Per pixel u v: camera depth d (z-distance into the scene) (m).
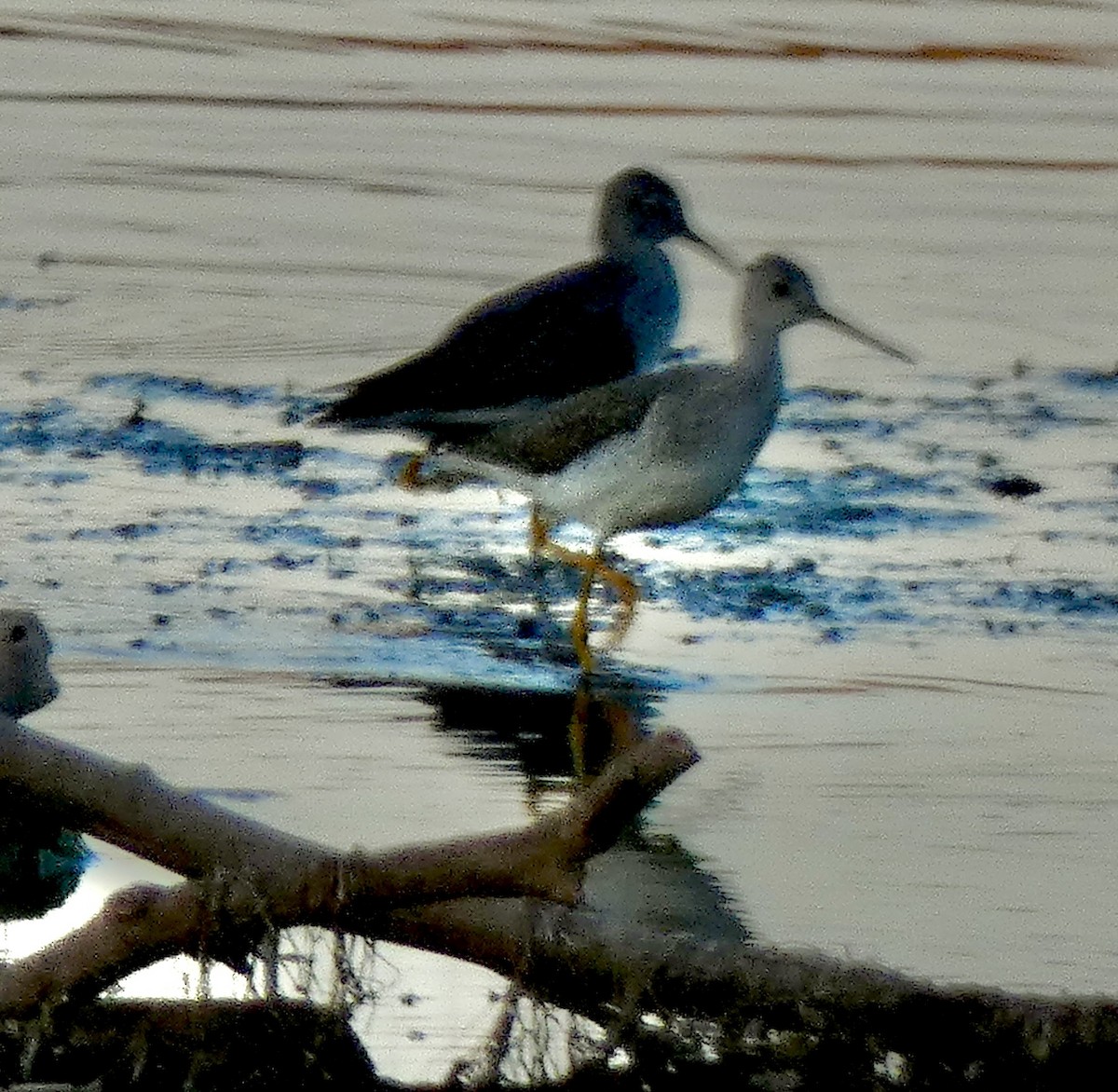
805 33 23.48
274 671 10.92
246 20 23.73
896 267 17.91
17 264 17.70
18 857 8.62
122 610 11.66
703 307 17.08
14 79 21.98
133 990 7.73
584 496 11.75
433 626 11.61
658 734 6.98
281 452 14.19
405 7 24.20
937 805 9.51
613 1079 7.27
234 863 7.22
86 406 14.87
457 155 20.33
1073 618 11.84
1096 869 8.85
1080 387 15.53
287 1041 7.17
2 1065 7.07
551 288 13.28
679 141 20.67
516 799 9.44
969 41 23.23
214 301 17.06
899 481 13.76
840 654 11.35
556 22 23.73
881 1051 7.14
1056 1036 7.05
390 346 16.27
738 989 7.20
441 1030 7.59
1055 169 20.20
